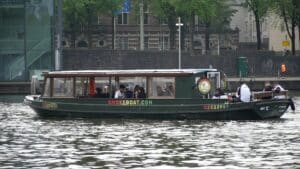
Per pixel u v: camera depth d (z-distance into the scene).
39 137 54.66
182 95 68.88
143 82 70.12
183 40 160.00
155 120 67.56
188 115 67.81
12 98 106.19
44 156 44.62
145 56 137.75
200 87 68.44
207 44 170.75
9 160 43.12
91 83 71.62
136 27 183.25
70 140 52.56
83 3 147.88
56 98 71.75
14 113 77.75
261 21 154.25
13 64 126.62
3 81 126.25
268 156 44.00
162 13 151.75
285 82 124.44
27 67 126.62
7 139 53.50
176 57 139.38
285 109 68.94
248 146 48.44
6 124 65.12
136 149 47.47
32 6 126.88
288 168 39.81
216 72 70.88
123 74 70.62
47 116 72.19
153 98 68.75
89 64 134.62
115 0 150.62
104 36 179.25
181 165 41.00
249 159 42.88
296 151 45.97
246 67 138.38
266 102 67.12
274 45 178.75
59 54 123.75
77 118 70.56
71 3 147.50
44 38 126.94
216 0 158.25
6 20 126.62
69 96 71.88
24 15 126.69
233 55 140.25
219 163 41.56
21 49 126.69
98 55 135.25
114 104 69.56
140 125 63.09
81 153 45.81
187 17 151.00
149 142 51.00
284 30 168.38
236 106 66.81
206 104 67.38
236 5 197.00
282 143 49.97
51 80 72.31
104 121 67.12
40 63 127.06
